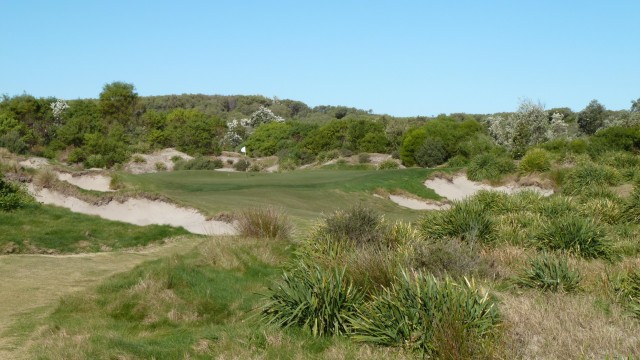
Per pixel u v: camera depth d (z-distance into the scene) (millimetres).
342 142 72125
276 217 14203
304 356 6211
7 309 8820
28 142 64875
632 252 11953
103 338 7086
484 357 5496
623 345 5770
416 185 37031
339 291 7238
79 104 77125
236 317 8586
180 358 6473
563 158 38688
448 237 12672
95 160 58906
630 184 26969
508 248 11773
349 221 12094
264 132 82000
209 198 23250
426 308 6309
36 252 13820
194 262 11234
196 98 156875
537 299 7648
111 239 15719
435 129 58844
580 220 12523
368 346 6359
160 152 70562
